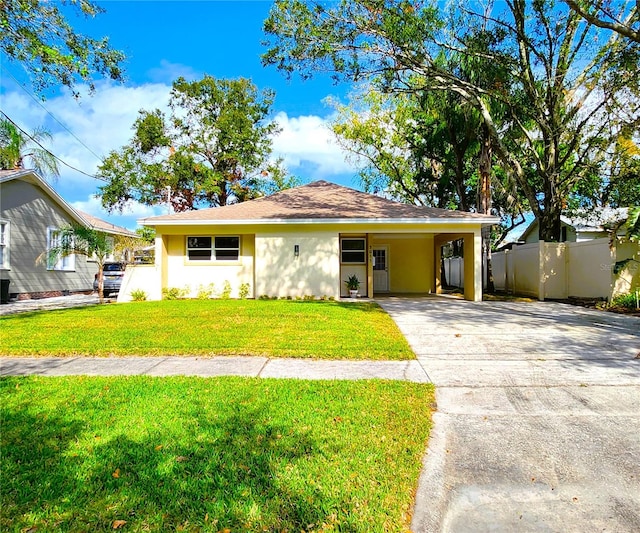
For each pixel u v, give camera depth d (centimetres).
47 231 1673
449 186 2116
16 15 667
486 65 1342
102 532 202
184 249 1395
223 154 2703
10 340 645
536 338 676
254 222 1305
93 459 271
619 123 1269
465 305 1150
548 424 340
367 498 231
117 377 464
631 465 275
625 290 1088
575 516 224
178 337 664
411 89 1427
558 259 1315
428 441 307
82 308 1016
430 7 1160
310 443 295
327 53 1178
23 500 226
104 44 766
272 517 214
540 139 1596
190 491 236
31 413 350
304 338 659
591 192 1589
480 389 427
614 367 501
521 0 1226
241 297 1373
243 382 443
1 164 1364
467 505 234
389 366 517
